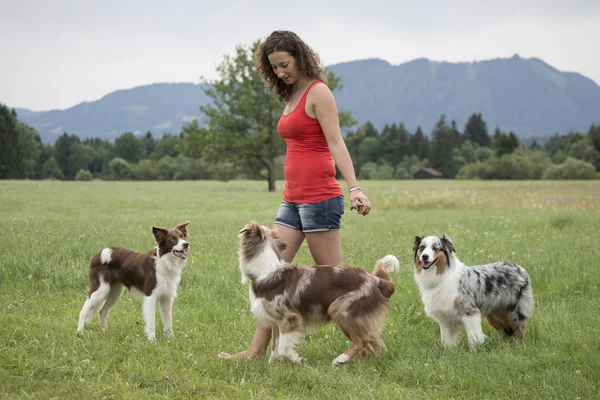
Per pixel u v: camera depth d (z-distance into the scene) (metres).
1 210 21.38
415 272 6.44
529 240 12.88
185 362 5.39
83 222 15.75
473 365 5.36
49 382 4.68
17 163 99.31
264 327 5.75
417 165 129.38
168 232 6.47
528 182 72.50
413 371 5.25
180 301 8.16
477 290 6.23
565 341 6.02
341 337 6.49
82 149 131.62
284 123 5.60
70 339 5.97
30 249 10.16
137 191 45.47
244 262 5.49
